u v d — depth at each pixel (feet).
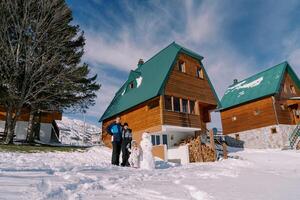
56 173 18.99
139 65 85.25
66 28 63.05
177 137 66.08
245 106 95.86
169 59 65.51
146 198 13.44
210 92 72.38
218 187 17.46
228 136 100.22
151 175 22.97
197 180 20.84
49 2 58.59
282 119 85.10
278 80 87.20
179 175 23.84
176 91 62.03
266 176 25.31
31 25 57.21
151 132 59.57
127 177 20.43
